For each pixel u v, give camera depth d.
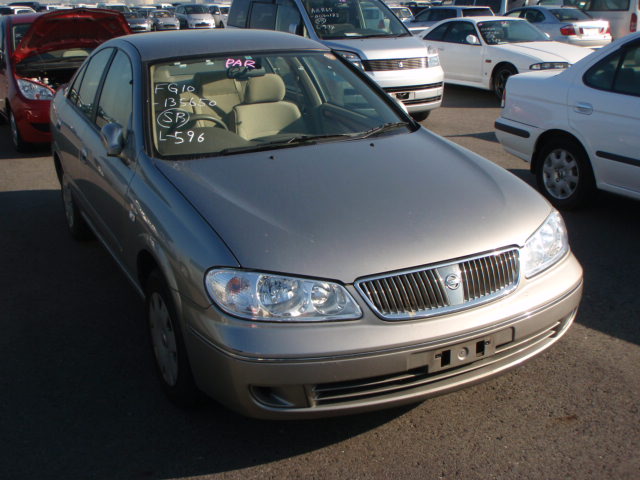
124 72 4.16
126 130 3.78
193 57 4.08
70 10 8.63
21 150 8.71
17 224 5.98
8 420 3.19
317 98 4.19
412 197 3.08
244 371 2.60
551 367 3.50
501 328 2.80
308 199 3.03
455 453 2.89
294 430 3.09
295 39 4.56
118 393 3.40
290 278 2.64
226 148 3.59
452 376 2.81
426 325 2.68
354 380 2.66
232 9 12.35
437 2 28.61
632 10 16.48
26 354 3.79
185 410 3.23
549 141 5.95
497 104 11.58
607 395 3.25
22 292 4.61
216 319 2.66
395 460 2.87
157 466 2.88
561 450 2.88
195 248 2.80
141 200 3.30
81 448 2.99
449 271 2.75
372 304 2.64
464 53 12.30
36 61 8.71
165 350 3.23
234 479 2.79
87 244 5.47
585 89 5.53
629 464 2.78
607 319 3.99
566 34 14.76
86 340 3.94
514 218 3.01
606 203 6.10
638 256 4.91
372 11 10.38
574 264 3.17
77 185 4.77
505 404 3.21
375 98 4.33
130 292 4.57
